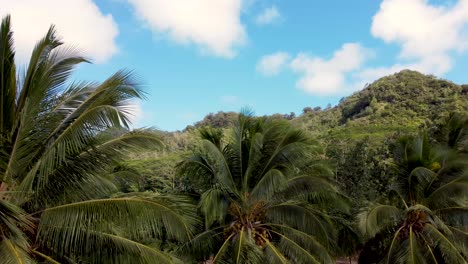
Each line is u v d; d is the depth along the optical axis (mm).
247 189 15188
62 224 8547
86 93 9359
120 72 8641
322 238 15273
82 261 9141
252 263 13000
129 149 9141
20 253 7453
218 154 14609
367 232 14742
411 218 16266
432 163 16703
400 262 15180
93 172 9164
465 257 16031
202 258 15102
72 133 8414
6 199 8250
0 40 8688
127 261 9062
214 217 13984
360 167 22703
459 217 16109
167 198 9164
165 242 13969
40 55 8766
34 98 8352
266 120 15586
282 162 15047
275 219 15484
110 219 8641
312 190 15359
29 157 8828
